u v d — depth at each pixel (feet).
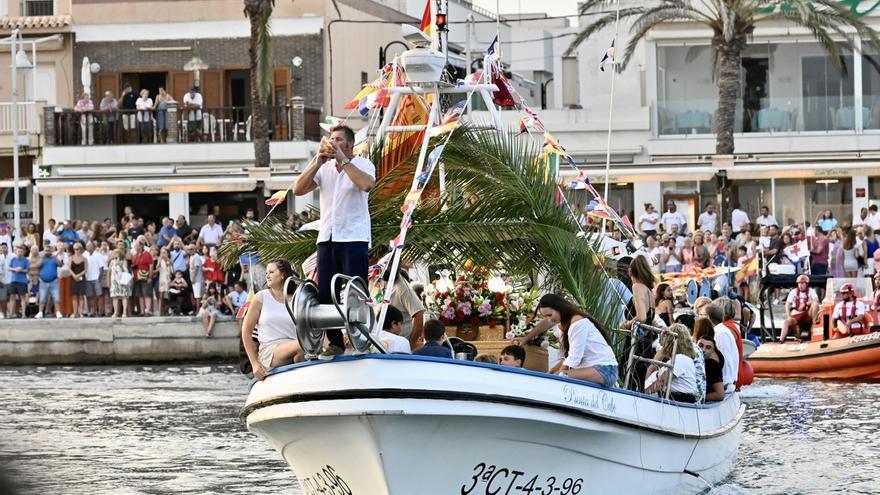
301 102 307.17
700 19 292.81
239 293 229.86
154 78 324.80
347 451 80.48
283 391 80.48
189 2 322.55
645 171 281.95
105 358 229.66
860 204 292.40
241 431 148.25
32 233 255.09
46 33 325.01
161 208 309.42
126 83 324.39
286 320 86.89
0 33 323.98
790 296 203.41
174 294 230.68
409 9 373.20
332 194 79.51
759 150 309.83
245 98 322.14
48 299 234.38
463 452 81.61
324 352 81.00
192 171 305.53
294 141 304.91
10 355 230.68
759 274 208.23
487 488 83.97
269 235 104.01
